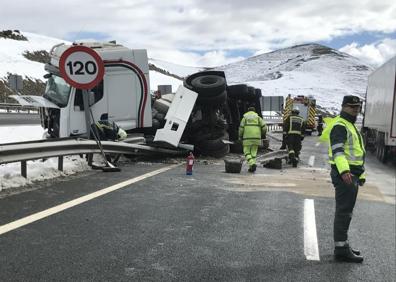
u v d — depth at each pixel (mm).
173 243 5668
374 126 21797
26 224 6047
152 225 6383
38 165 9648
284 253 5543
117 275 4598
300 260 5344
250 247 5684
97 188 8586
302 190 9859
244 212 7453
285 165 15664
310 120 37656
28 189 8102
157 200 7953
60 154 9445
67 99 12438
